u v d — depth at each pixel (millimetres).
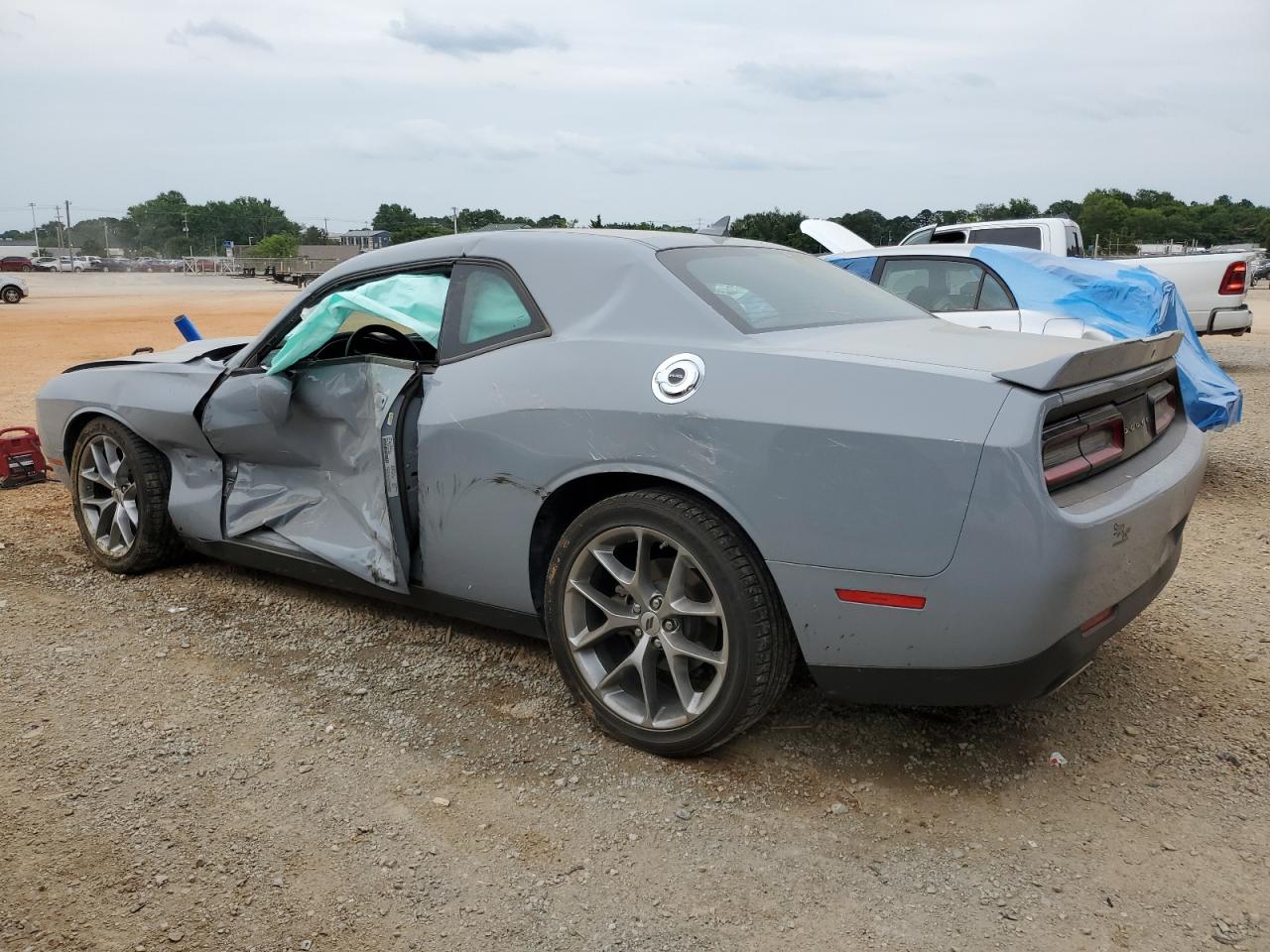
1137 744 3125
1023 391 2512
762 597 2801
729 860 2557
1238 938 2256
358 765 3023
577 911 2365
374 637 4004
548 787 2896
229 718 3324
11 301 33500
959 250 7125
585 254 3344
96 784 2908
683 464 2832
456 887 2455
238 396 4074
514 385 3225
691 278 3182
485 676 3637
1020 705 3373
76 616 4262
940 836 2650
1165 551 3039
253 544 4191
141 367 4625
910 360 2703
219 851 2592
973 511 2465
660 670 3244
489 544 3344
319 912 2359
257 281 77188
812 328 3143
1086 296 6547
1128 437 2963
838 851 2590
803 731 3203
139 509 4609
